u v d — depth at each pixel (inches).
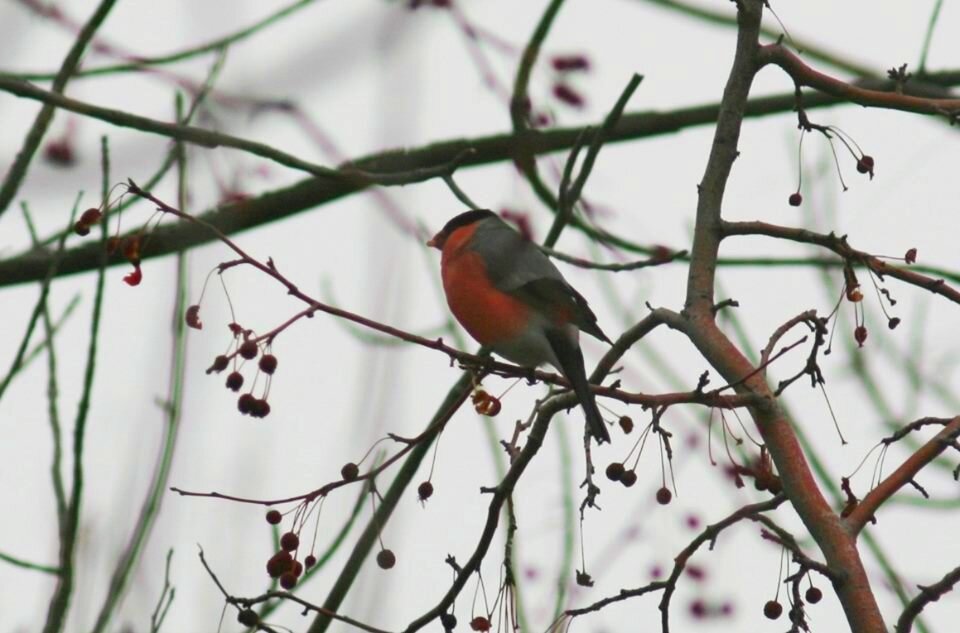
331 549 346.3
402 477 396.2
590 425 292.0
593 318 400.8
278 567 275.3
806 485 280.5
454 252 412.2
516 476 302.5
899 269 307.1
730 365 299.6
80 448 331.9
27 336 344.8
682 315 313.6
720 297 463.5
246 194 410.6
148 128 365.4
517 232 416.8
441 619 299.4
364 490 342.0
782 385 292.4
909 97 324.5
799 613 263.1
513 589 295.7
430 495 287.1
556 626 294.4
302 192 467.2
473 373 300.4
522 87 407.2
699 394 285.6
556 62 402.3
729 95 324.2
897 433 287.1
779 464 285.6
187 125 369.7
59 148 376.5
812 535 276.7
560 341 395.9
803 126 327.9
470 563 300.4
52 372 345.4
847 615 264.4
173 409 335.9
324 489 277.4
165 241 365.1
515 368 302.0
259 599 277.4
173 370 339.6
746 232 318.3
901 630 261.6
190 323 293.6
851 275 304.3
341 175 392.2
